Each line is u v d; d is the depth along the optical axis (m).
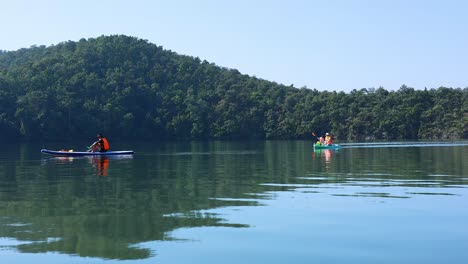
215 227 11.93
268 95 127.31
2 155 43.56
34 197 16.48
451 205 14.76
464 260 9.48
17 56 175.38
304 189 18.47
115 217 13.02
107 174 24.56
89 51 139.25
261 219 12.84
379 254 9.89
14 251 9.96
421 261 9.45
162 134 115.38
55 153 40.44
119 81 121.75
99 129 105.69
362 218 12.98
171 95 123.50
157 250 10.06
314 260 9.55
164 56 154.00
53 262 9.32
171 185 19.81
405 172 24.86
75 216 13.18
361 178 22.20
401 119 109.25
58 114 99.38
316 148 53.84
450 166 28.34
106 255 9.73
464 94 112.12
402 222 12.51
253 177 22.91
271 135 115.31
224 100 120.19
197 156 41.62
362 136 110.19
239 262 9.41
